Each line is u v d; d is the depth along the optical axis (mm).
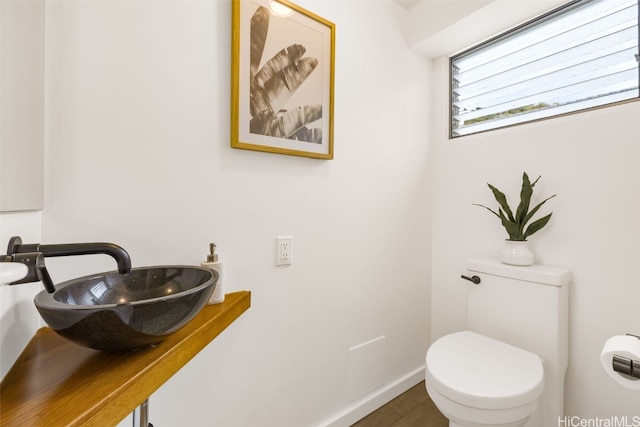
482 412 933
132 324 519
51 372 552
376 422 1485
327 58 1335
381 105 1599
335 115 1400
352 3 1466
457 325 1769
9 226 616
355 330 1507
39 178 765
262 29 1142
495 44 1673
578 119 1312
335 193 1411
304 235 1309
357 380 1514
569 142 1338
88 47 856
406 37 1737
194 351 725
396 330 1698
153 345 647
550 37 1465
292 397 1285
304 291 1314
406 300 1748
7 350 571
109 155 890
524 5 1389
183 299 586
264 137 1152
